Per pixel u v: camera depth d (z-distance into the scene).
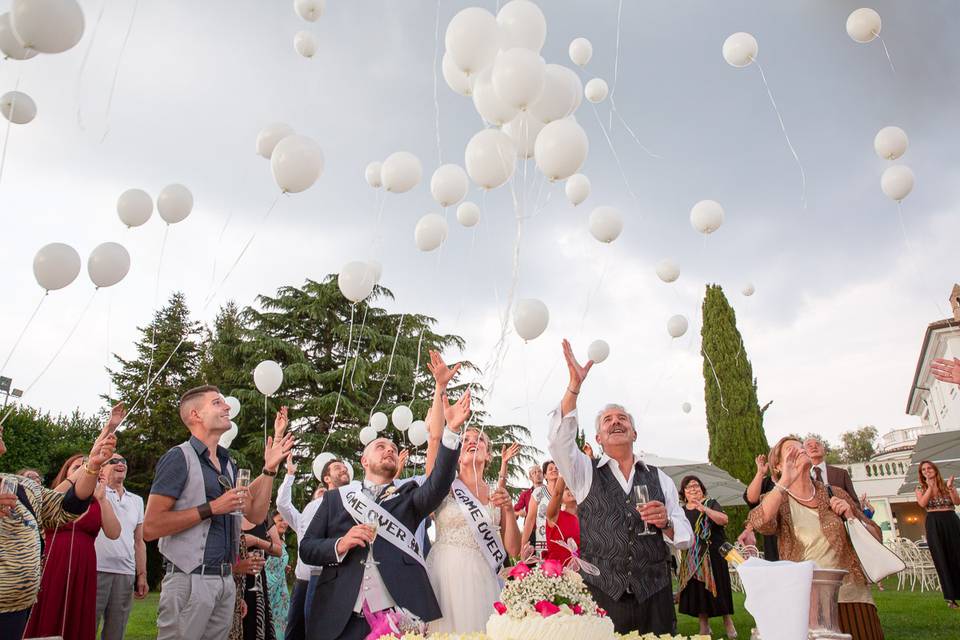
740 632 5.74
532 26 3.15
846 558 2.82
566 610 1.81
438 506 3.02
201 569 2.87
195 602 2.80
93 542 3.74
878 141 4.45
